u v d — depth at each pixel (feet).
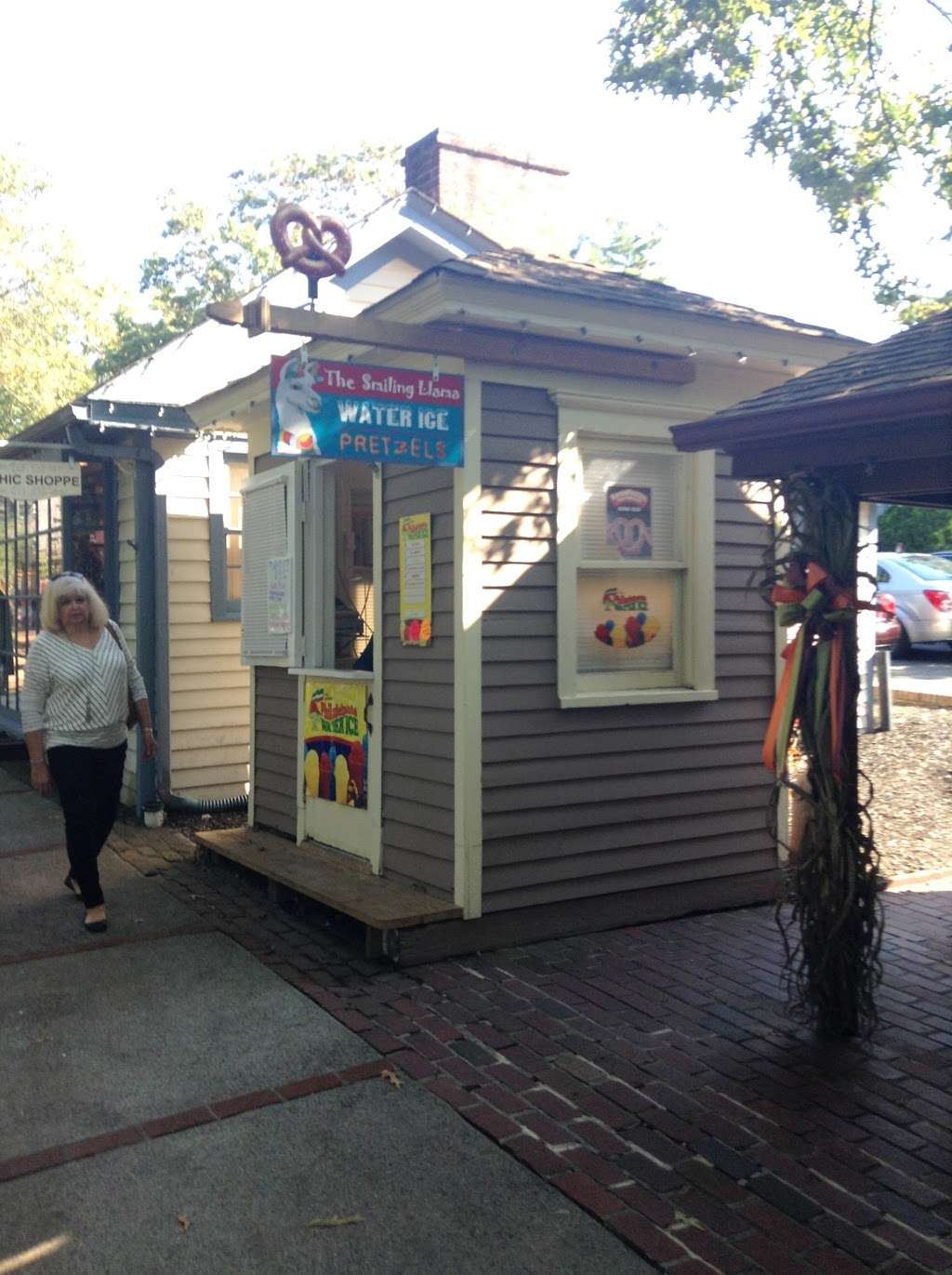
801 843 15.14
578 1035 14.94
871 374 14.80
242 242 104.47
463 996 16.33
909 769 31.58
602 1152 11.94
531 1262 10.24
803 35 44.39
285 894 20.92
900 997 16.40
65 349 97.45
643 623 20.30
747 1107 12.94
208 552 29.27
